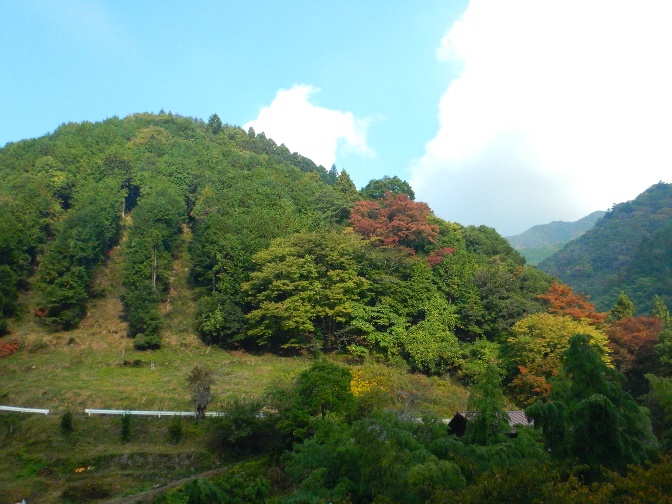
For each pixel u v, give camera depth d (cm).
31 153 7019
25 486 2605
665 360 3666
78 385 3759
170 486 2656
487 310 4856
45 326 4738
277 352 4841
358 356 4603
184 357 4541
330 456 1856
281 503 1617
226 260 5141
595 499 952
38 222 5625
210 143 8738
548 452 1616
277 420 2906
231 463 2933
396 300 4909
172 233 6059
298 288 4706
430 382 4094
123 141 7912
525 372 3884
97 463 2881
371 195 7156
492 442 1827
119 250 6156
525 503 1024
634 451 1389
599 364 1666
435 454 1662
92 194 6131
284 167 8269
